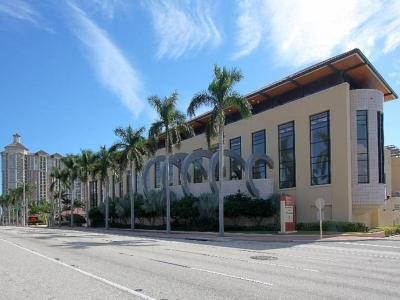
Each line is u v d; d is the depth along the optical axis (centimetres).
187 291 1066
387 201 4759
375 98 4097
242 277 1295
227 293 1037
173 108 4675
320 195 4188
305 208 4334
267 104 5172
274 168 4762
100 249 2427
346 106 4006
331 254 2089
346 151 3969
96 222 7869
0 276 1373
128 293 1046
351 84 4525
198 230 4659
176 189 5525
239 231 4272
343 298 977
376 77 4359
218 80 3862
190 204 4844
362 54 3978
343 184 3978
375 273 1392
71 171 8719
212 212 4534
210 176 4703
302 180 4391
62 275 1377
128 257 1941
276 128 4778
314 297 988
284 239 3180
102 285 1169
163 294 1030
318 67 4200
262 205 4350
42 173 16975
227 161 5425
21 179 16125
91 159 7819
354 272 1414
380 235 3425
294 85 4694
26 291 1101
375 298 978
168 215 4606
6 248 2605
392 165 6397
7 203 15175
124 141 5656
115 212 6669
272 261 1753
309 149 4344
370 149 4028
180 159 5772
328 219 4128
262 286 1134
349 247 2555
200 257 1927
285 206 3750
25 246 2764
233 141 5469
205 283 1185
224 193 4788
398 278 1282
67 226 9200
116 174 7031
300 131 4459
